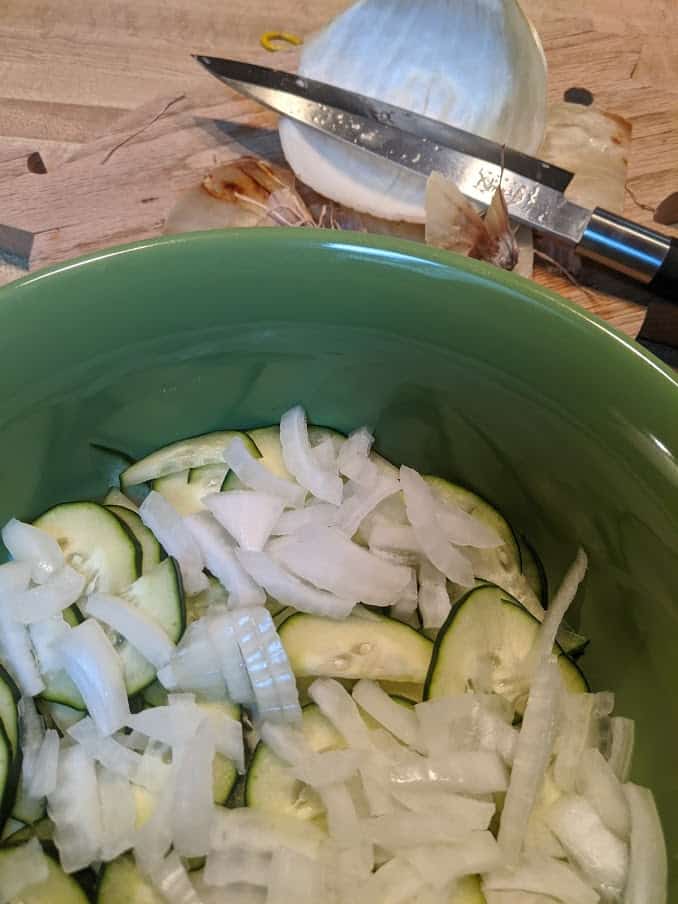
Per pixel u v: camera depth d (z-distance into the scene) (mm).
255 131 305
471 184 264
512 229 273
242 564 185
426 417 201
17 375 171
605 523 181
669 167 305
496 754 170
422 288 173
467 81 278
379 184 277
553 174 266
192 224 275
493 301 170
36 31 339
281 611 187
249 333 185
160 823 164
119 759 171
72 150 306
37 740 174
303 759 166
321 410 208
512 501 206
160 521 190
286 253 172
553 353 169
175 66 337
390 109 272
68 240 271
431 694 172
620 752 178
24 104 319
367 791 165
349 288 176
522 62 281
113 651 175
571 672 184
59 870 160
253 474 196
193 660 174
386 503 201
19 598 178
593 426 170
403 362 188
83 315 171
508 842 162
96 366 179
